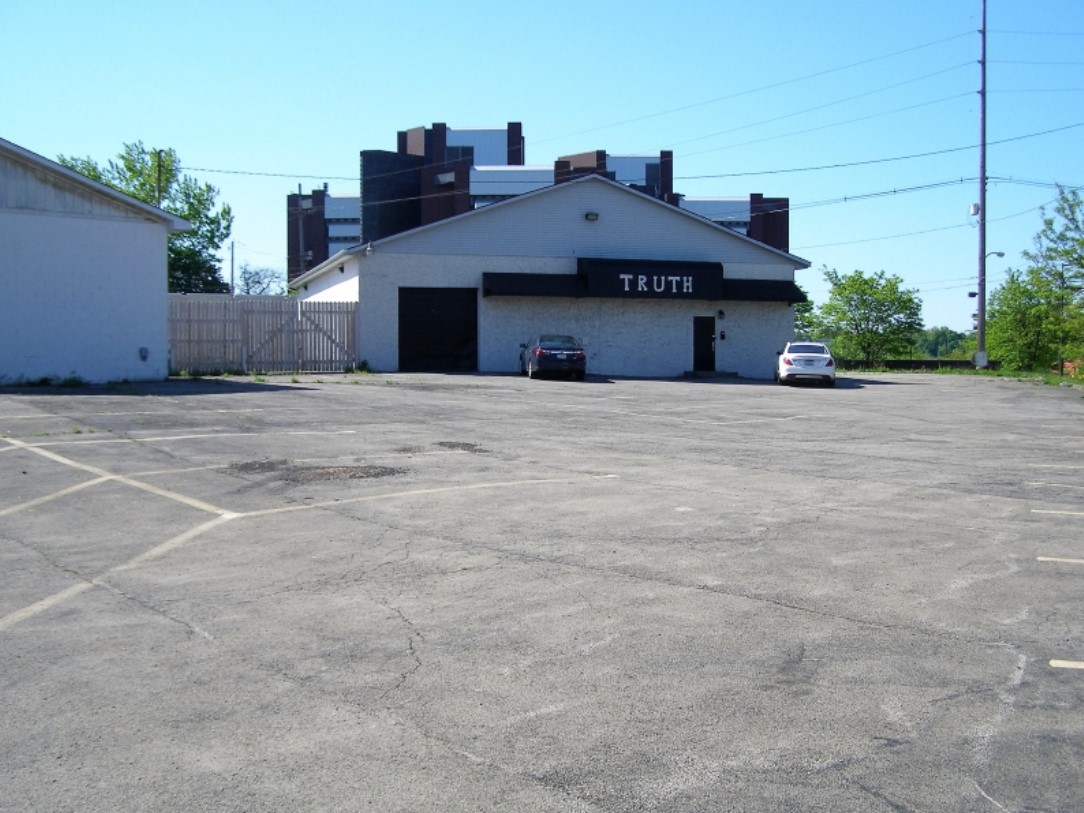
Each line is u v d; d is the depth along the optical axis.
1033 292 63.22
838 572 8.01
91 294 24.95
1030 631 6.59
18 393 21.45
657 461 14.19
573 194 38.59
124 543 8.91
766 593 7.39
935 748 4.82
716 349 40.38
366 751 4.75
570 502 10.83
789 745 4.84
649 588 7.49
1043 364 64.44
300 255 66.38
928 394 30.52
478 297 37.47
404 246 36.38
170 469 12.60
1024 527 9.84
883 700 5.41
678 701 5.36
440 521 9.77
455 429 17.39
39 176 24.16
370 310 35.78
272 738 4.89
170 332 31.77
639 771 4.55
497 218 37.69
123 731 4.97
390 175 65.06
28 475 12.10
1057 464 14.59
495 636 6.39
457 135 78.75
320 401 21.39
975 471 13.74
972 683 5.66
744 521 9.95
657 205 39.50
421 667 5.84
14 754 4.71
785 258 41.06
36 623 6.70
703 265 39.25
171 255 57.81
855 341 71.69
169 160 59.12
